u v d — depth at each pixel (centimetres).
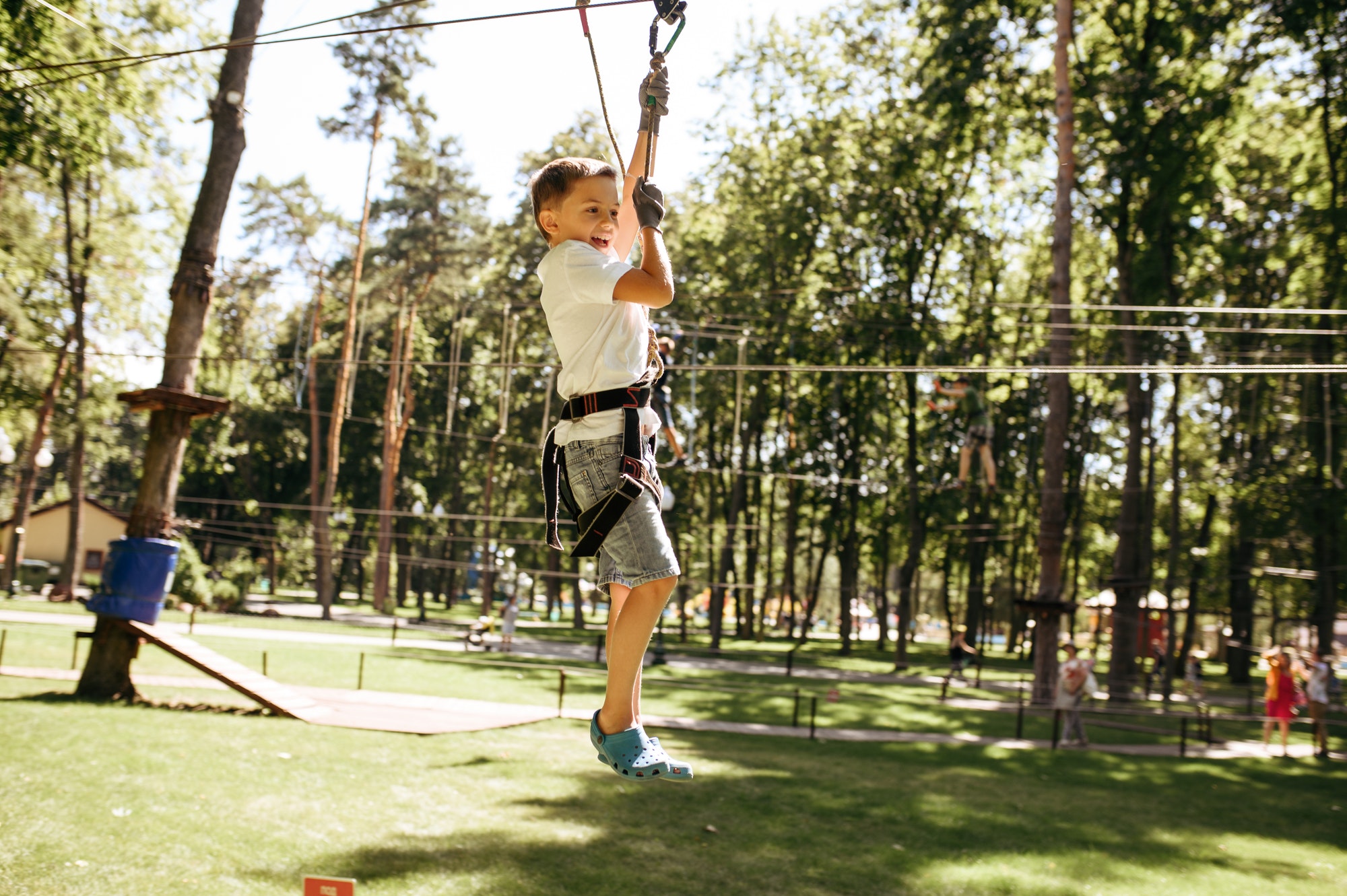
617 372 284
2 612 3094
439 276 4397
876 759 1658
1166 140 2852
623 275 274
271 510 5725
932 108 3067
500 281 4553
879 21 3869
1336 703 3528
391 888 774
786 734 1897
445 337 5375
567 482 293
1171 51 2975
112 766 1059
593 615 7812
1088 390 3962
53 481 5931
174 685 1827
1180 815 1355
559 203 298
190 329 1628
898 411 4553
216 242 1656
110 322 3759
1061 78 2708
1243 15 2747
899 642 4088
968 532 5081
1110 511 5328
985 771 1611
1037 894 906
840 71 3988
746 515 5381
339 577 6128
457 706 1844
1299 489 3253
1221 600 5219
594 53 338
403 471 5803
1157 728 2553
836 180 3912
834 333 3741
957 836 1114
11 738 1141
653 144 320
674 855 934
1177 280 3594
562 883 824
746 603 5747
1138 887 960
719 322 3934
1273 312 824
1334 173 3048
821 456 4553
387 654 2711
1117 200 3206
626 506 274
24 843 775
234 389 4309
